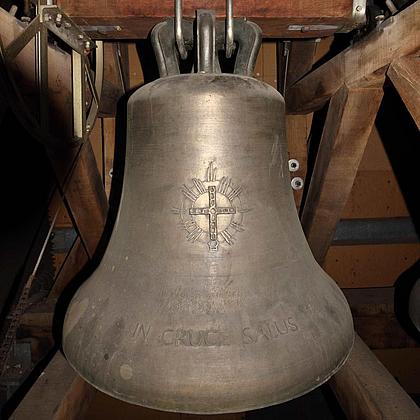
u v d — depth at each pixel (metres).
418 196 2.07
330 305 0.73
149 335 0.64
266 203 0.70
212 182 0.67
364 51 0.88
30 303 1.57
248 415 2.17
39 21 0.77
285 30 0.91
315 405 2.15
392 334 1.56
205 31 0.70
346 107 0.98
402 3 0.84
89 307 0.72
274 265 0.69
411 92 0.74
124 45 1.65
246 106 0.68
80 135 0.98
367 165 2.05
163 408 0.61
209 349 0.61
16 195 1.54
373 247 2.11
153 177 0.70
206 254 0.67
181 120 0.67
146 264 0.69
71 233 1.94
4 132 1.43
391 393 0.91
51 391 0.96
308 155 1.68
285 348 0.63
